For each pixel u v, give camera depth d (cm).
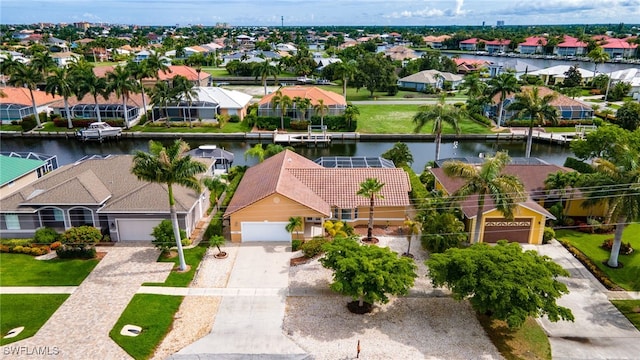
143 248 3856
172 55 17275
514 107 6406
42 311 2989
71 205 3925
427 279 3409
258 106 8425
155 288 3262
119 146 7425
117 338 2742
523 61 18975
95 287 3269
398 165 5512
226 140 7731
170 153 3238
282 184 3991
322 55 18775
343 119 8031
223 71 15325
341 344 2725
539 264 2819
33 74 7962
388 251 3064
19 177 4566
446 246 3619
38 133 7719
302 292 3238
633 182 3375
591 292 3288
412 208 4278
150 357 2620
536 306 2606
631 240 4053
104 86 7825
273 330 2842
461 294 2764
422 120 5944
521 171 4684
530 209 3862
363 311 3030
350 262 2839
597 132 5169
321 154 7069
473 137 7750
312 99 8262
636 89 10888
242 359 2606
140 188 4062
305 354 2639
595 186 3531
